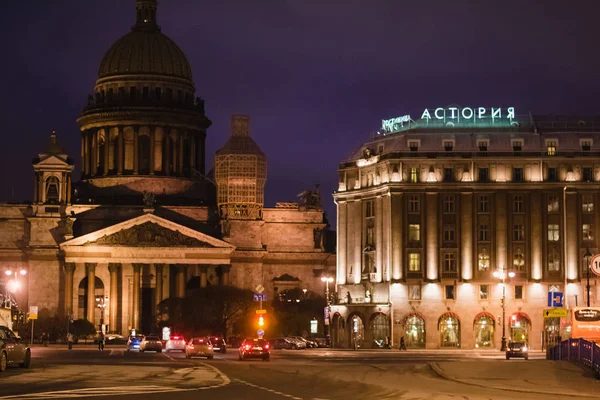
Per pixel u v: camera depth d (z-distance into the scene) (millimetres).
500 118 197750
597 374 81062
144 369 94000
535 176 190375
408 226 191250
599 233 188250
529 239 189000
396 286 190125
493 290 188500
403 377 84125
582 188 189000
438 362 96875
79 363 108688
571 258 188000
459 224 190375
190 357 131750
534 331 187000
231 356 142875
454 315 188375
